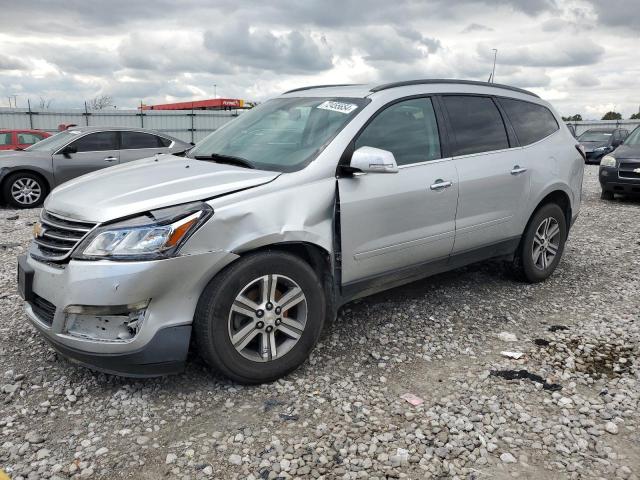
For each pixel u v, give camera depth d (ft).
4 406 10.34
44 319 10.78
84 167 36.22
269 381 11.19
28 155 35.04
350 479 8.41
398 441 9.34
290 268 11.03
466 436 9.49
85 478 8.39
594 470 8.64
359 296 13.00
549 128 17.79
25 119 95.91
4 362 12.09
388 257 13.01
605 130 76.07
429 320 14.64
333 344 13.11
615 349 12.96
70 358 10.42
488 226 15.34
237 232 10.39
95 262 9.72
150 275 9.66
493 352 12.82
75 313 9.86
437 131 14.24
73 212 10.46
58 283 10.08
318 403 10.52
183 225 9.88
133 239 9.71
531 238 16.96
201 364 11.91
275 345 11.18
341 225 11.87
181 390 10.93
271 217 10.78
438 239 14.01
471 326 14.29
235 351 10.61
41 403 10.45
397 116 13.42
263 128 13.83
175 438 9.41
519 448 9.20
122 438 9.40
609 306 15.90
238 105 109.19
